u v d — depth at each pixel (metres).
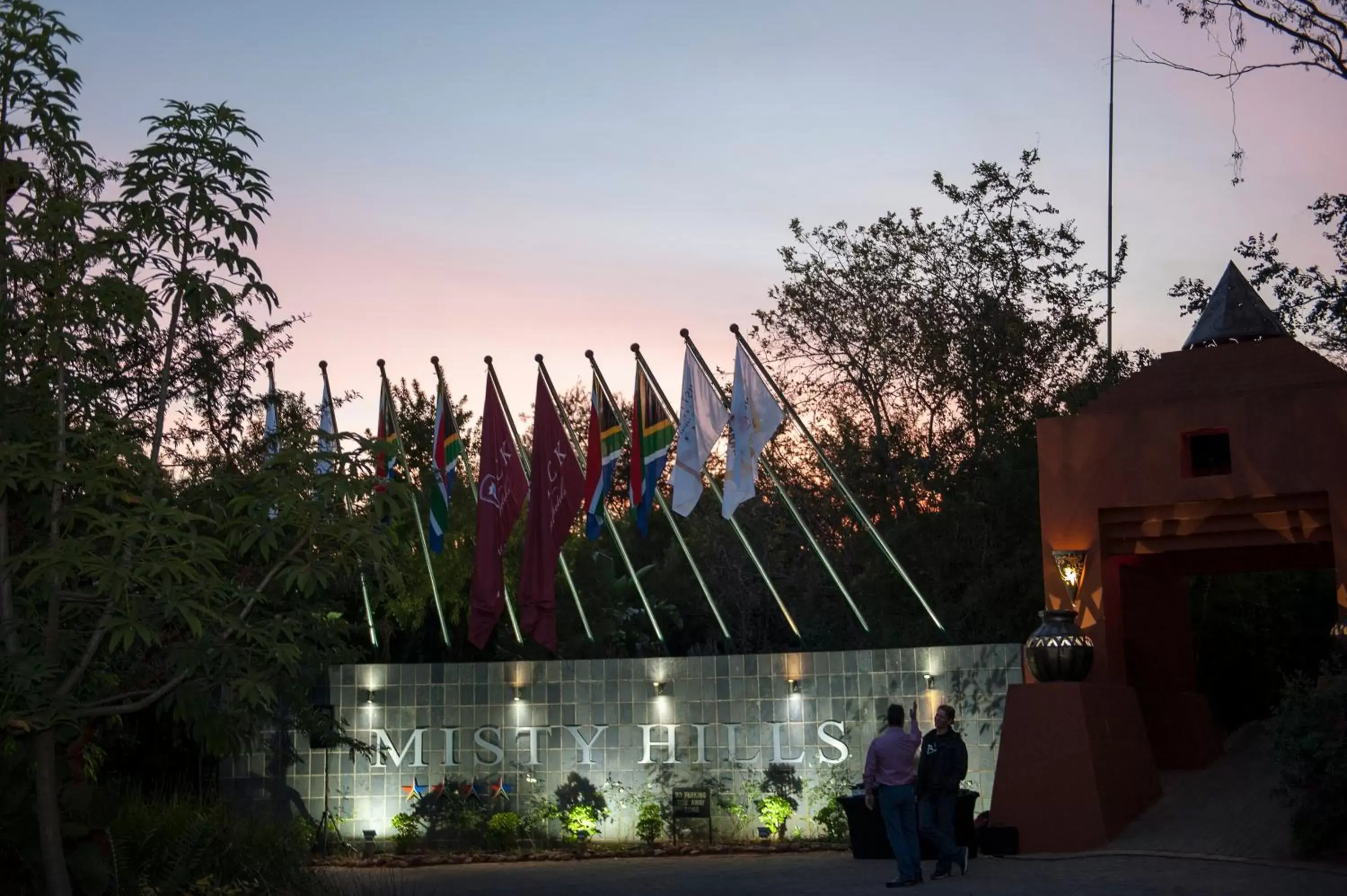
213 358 16.09
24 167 11.38
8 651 10.59
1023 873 15.09
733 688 21.19
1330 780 14.92
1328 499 18.16
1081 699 17.47
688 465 20.72
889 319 32.19
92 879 11.53
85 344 11.62
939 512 27.70
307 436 11.64
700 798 20.67
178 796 16.92
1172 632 22.16
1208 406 19.03
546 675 21.78
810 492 32.59
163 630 12.78
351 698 21.81
